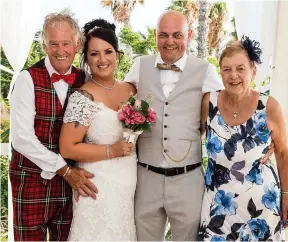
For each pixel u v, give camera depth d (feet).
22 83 7.30
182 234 7.75
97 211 7.35
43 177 7.44
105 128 7.26
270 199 7.11
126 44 11.49
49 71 7.52
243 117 7.15
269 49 10.90
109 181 7.33
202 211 7.56
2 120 12.67
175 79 7.82
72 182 7.36
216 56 11.85
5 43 10.39
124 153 7.20
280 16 10.78
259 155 7.12
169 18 7.65
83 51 7.51
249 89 7.14
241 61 6.85
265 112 7.11
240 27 11.00
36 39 11.54
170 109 7.68
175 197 7.62
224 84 7.07
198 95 7.79
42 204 7.57
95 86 7.49
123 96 7.73
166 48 7.71
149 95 7.82
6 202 12.44
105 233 7.34
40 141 7.42
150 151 7.74
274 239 7.20
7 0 10.30
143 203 7.77
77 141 7.22
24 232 7.56
